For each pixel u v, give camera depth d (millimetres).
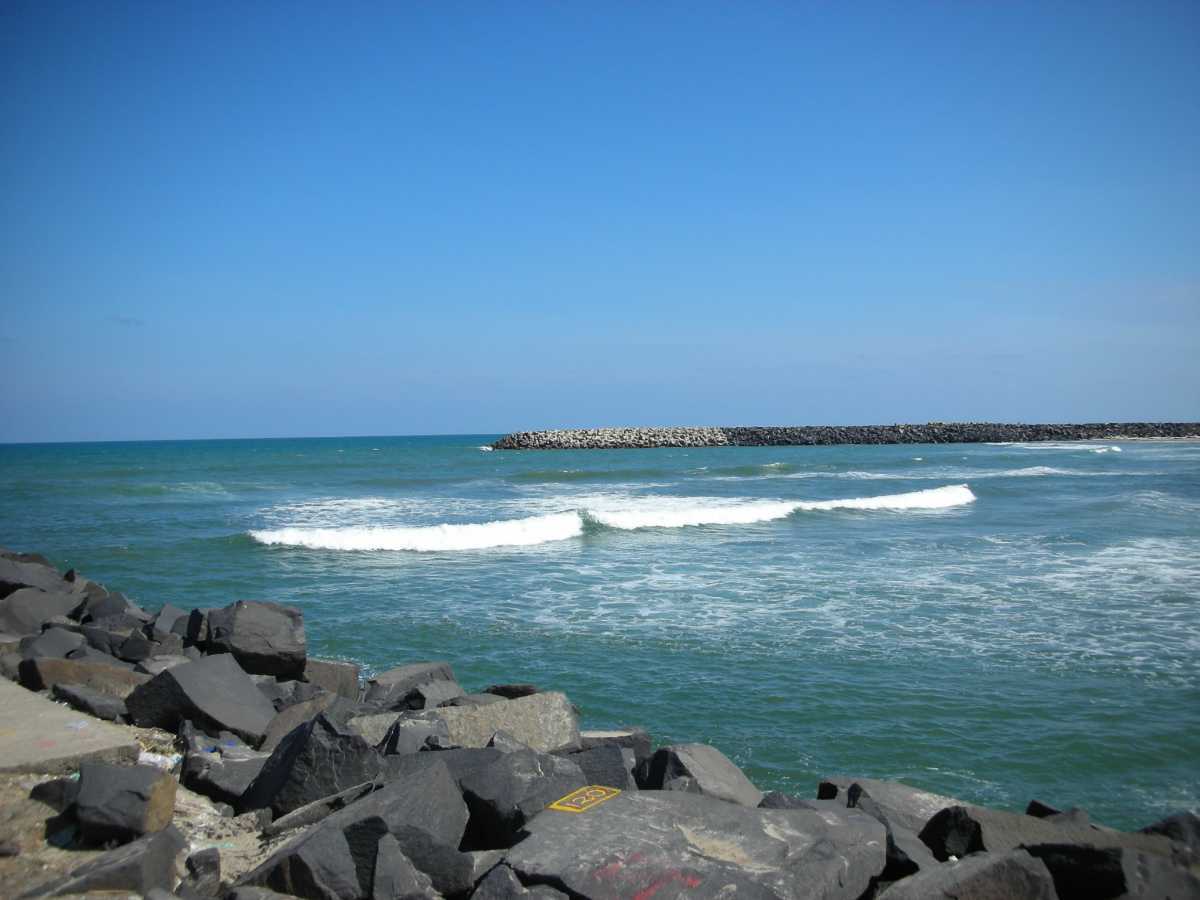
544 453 86000
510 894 3943
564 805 4879
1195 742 8164
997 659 10836
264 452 99688
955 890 3977
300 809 5070
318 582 16906
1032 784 7332
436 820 4652
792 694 9578
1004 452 75250
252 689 7645
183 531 24531
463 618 13508
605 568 18078
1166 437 104625
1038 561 18172
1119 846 4246
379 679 9148
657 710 9133
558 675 10438
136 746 5445
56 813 4559
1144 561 18000
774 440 99562
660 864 4164
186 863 4430
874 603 14164
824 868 4309
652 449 93062
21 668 7527
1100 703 9211
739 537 22750
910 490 37469
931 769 7629
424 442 186625
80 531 24484
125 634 10586
